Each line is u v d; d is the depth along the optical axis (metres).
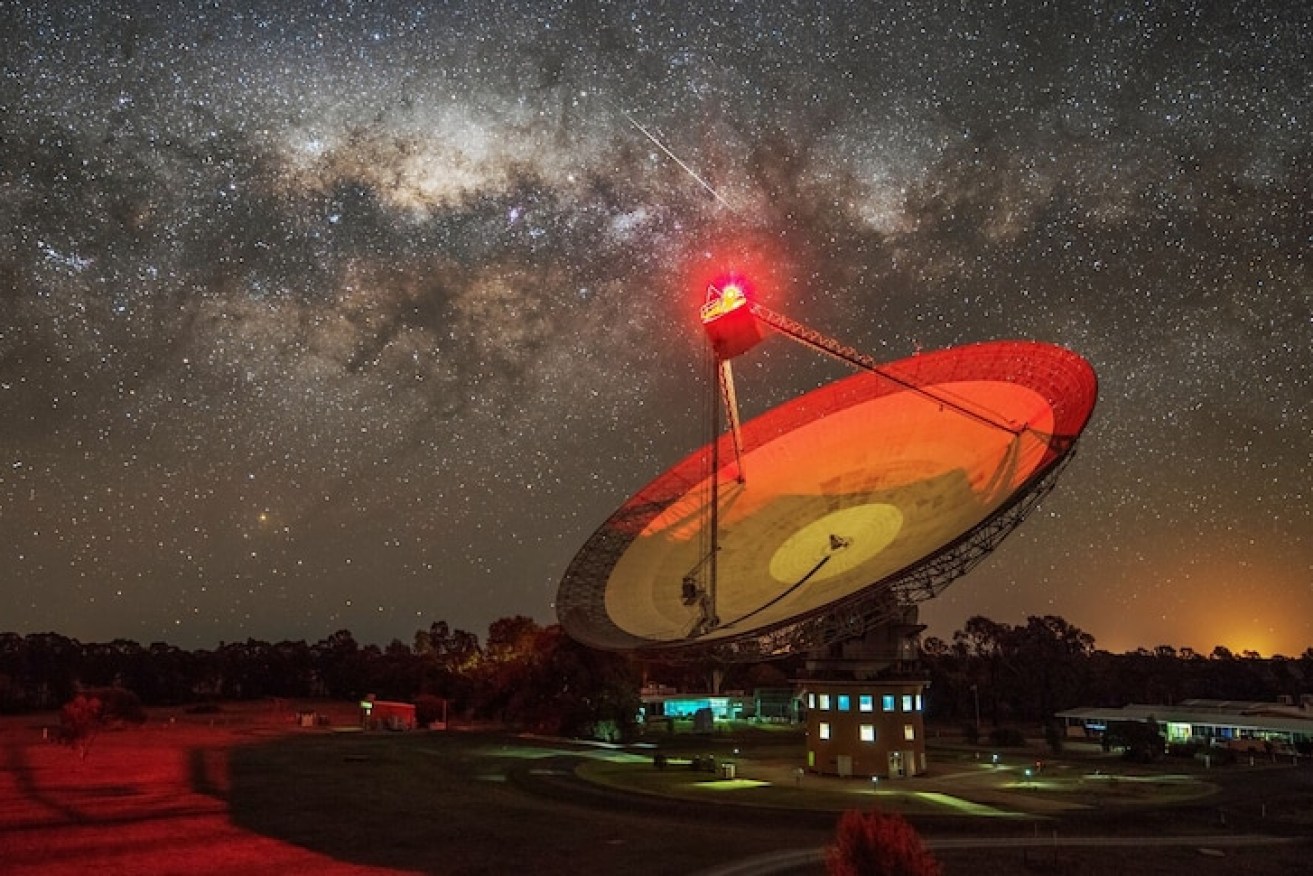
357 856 38.81
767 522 57.16
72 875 35.53
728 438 62.72
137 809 49.25
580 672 105.12
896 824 25.52
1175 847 42.28
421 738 96.06
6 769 65.62
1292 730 95.31
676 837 42.28
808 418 61.50
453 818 47.12
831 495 56.81
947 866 37.59
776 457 60.66
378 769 67.44
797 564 53.25
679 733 104.31
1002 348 54.41
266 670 184.62
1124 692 161.12
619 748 85.00
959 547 46.50
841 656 59.88
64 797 53.00
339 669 183.88
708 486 60.69
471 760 73.31
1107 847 41.66
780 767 65.50
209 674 178.25
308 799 53.09
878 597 48.97
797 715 128.25
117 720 105.69
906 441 56.69
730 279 50.09
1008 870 37.19
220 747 83.62
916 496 53.31
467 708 136.00
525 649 128.88
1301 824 49.19
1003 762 76.44
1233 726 99.69
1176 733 104.31
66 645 172.88
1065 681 157.75
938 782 57.91
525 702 106.75
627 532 59.78
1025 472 46.66
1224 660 192.62
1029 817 46.81
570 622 54.50
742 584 53.53
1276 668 192.88
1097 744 102.19
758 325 50.06
